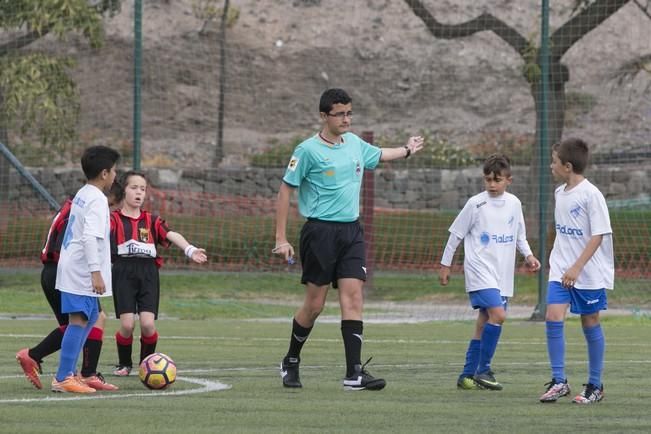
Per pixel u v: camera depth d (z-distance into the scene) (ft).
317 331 150.61
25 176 207.31
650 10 389.19
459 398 82.89
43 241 223.51
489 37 457.68
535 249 212.84
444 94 433.48
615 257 222.28
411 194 311.27
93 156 81.15
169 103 413.18
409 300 207.82
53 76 236.63
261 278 226.99
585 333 82.17
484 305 89.35
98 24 232.12
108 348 123.85
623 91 362.12
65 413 72.49
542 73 181.37
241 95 434.71
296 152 86.99
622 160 323.78
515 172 297.33
